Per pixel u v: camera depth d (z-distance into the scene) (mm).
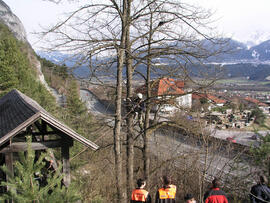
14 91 13250
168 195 5242
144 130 10062
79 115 10008
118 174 8227
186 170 9883
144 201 5418
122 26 8125
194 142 10844
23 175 3852
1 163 8156
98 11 8031
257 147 9281
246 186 9508
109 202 8805
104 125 9156
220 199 5047
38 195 3904
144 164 10438
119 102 8242
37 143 6875
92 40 7598
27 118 6453
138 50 9195
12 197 3812
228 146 11164
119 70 8016
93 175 10203
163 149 11406
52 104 22016
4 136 6031
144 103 9391
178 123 9969
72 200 4309
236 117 32469
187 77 8586
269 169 8531
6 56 27906
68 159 7207
